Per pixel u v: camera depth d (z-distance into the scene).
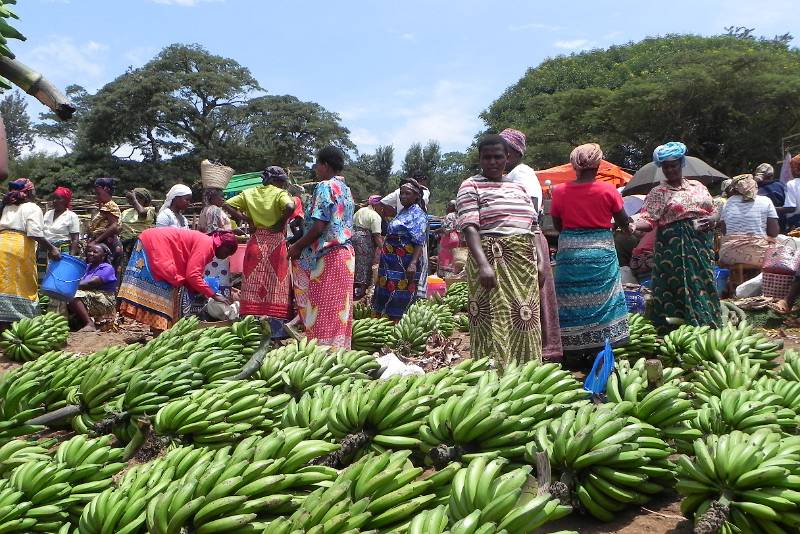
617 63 48.50
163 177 51.38
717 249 12.09
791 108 33.94
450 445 3.35
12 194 8.59
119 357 4.77
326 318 6.30
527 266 5.12
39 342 7.97
